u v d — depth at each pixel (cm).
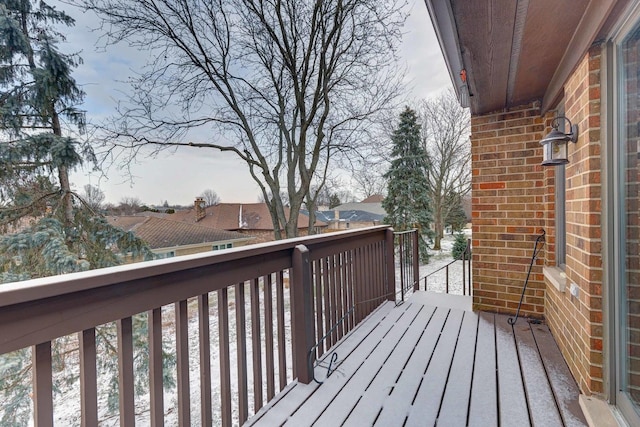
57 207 667
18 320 93
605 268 181
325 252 267
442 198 1499
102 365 575
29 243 593
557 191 302
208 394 160
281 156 927
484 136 354
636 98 159
